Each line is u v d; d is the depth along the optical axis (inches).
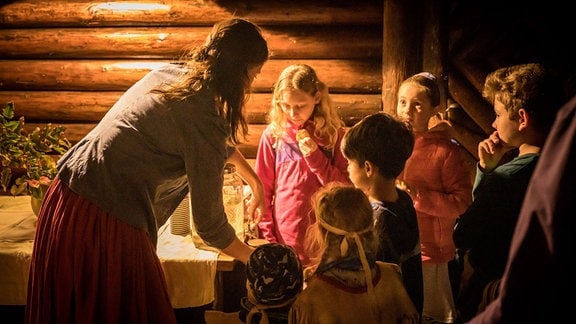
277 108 103.3
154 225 81.7
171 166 79.2
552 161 38.6
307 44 139.6
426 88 97.7
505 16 135.8
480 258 74.7
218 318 80.0
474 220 74.6
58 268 78.0
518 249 39.4
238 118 79.6
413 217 77.8
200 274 87.7
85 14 141.8
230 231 81.4
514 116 73.7
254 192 97.1
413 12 133.4
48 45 143.9
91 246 77.2
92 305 77.6
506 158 109.4
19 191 100.1
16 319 108.7
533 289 39.0
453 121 141.2
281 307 68.0
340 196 66.8
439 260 98.2
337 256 66.0
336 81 140.6
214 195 78.0
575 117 37.9
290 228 102.0
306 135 99.8
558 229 37.7
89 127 148.3
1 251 89.4
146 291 79.5
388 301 66.5
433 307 98.9
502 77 75.7
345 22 139.0
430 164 97.5
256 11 139.5
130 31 142.3
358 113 140.8
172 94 76.9
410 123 98.5
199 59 79.2
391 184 76.4
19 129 100.0
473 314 76.9
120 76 143.8
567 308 38.8
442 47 134.6
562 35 134.5
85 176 77.9
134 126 77.7
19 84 146.3
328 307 64.2
